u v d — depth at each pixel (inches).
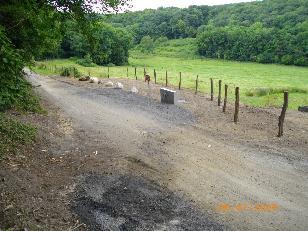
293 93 1274.6
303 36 3919.8
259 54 4291.3
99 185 393.4
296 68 3472.0
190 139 592.4
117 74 2036.2
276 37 4217.5
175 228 313.1
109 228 310.0
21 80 358.6
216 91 1270.9
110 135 608.1
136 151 520.7
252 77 2347.4
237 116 716.7
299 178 431.2
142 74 2096.5
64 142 547.8
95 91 1167.0
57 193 368.2
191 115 795.4
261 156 508.1
